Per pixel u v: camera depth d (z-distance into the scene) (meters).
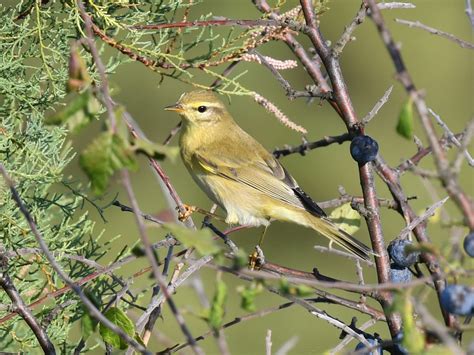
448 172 5.52
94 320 7.07
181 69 9.55
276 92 23.97
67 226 9.96
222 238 9.65
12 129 9.78
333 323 7.89
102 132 5.93
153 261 6.09
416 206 21.59
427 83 25.73
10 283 8.55
